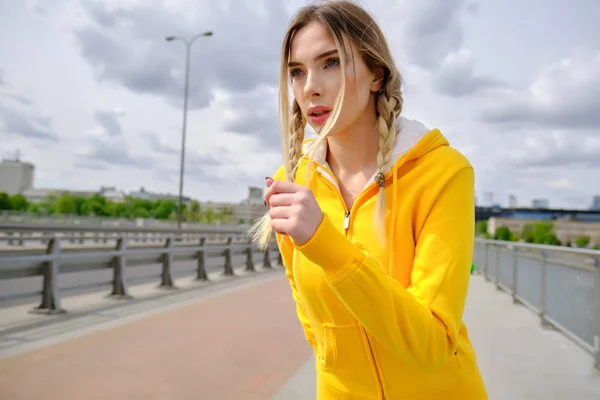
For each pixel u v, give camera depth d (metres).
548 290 5.97
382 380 0.97
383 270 0.79
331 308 0.97
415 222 0.93
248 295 8.44
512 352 4.72
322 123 0.96
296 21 0.95
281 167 1.22
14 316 6.00
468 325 6.09
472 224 0.92
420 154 0.94
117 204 126.56
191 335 5.18
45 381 3.61
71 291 6.62
